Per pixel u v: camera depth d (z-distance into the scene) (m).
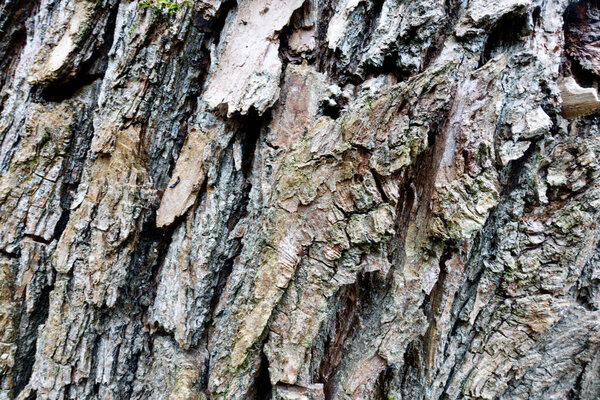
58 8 1.58
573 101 1.51
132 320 1.49
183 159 1.46
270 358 1.30
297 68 1.44
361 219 1.26
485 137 1.36
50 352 1.38
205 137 1.44
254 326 1.29
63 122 1.50
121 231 1.39
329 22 1.52
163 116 1.51
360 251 1.28
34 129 1.47
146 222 1.46
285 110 1.42
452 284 1.45
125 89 1.44
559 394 1.60
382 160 1.26
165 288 1.46
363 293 1.47
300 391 1.30
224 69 1.40
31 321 1.49
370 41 1.45
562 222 1.48
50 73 1.45
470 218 1.31
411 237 1.43
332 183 1.28
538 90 1.43
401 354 1.37
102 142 1.41
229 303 1.41
